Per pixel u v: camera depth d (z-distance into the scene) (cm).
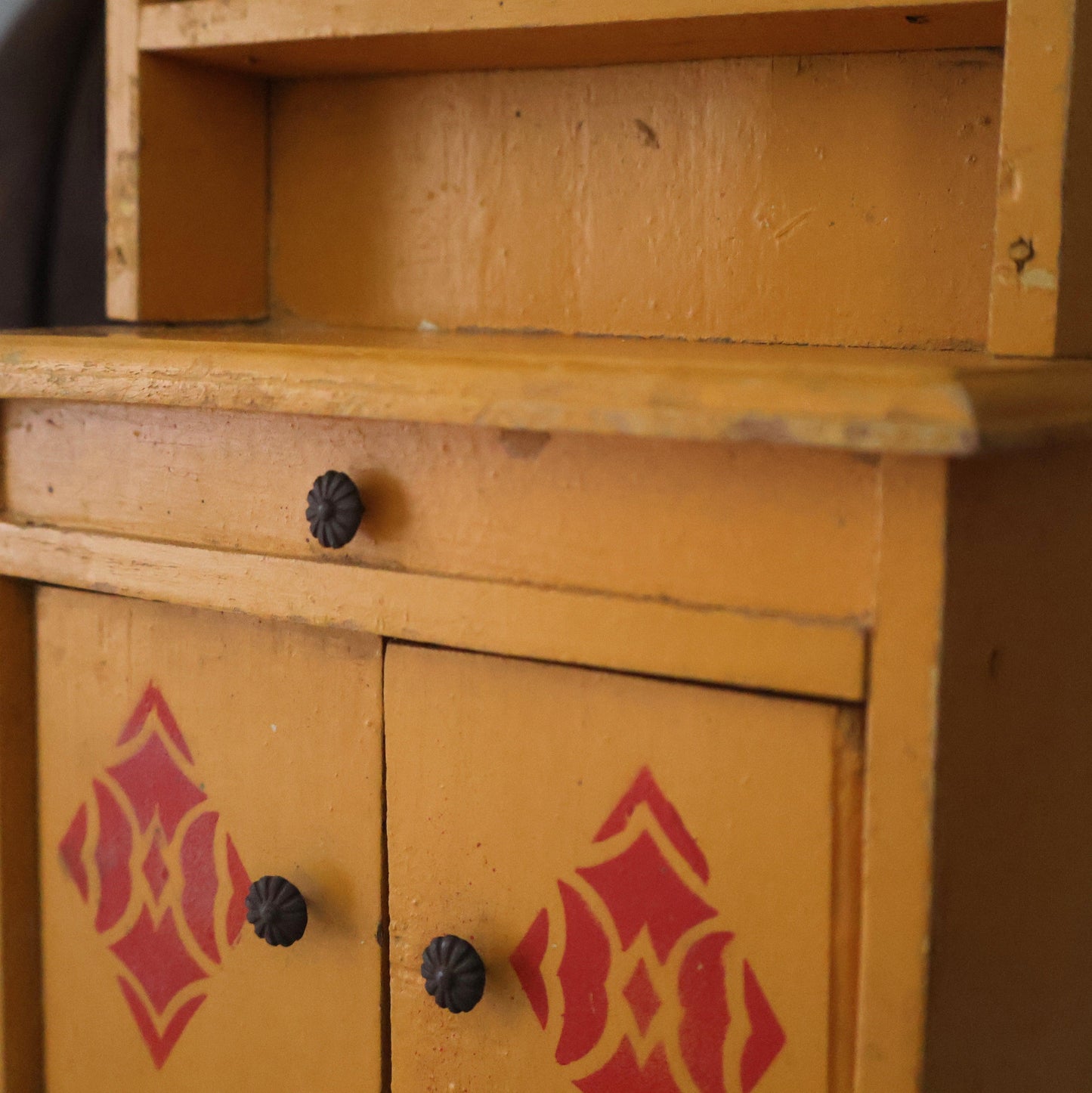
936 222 88
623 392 61
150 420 82
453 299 107
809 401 56
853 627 60
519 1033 73
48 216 126
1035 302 72
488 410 64
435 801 74
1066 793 73
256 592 77
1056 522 68
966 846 62
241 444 79
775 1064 65
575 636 67
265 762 80
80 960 91
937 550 57
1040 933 72
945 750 59
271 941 76
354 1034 79
